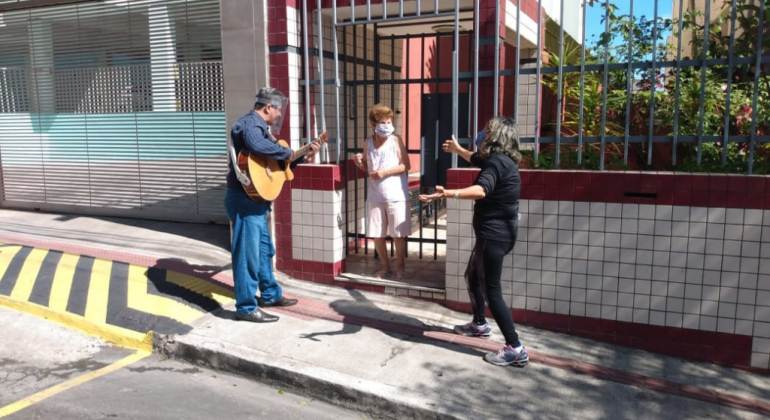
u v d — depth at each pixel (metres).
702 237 4.27
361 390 3.85
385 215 5.59
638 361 4.36
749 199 4.13
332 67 6.15
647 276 4.46
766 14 4.41
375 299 5.45
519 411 3.64
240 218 4.92
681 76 5.16
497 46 4.94
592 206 4.54
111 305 5.21
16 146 8.70
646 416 3.62
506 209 4.13
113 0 7.61
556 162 4.77
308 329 4.84
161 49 7.48
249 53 5.74
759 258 4.16
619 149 5.12
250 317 4.96
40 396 3.90
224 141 7.32
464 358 4.36
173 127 7.59
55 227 7.77
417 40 8.91
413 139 8.98
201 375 4.32
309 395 4.04
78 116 8.19
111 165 8.10
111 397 3.91
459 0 5.37
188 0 7.19
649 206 4.38
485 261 4.18
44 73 8.30
